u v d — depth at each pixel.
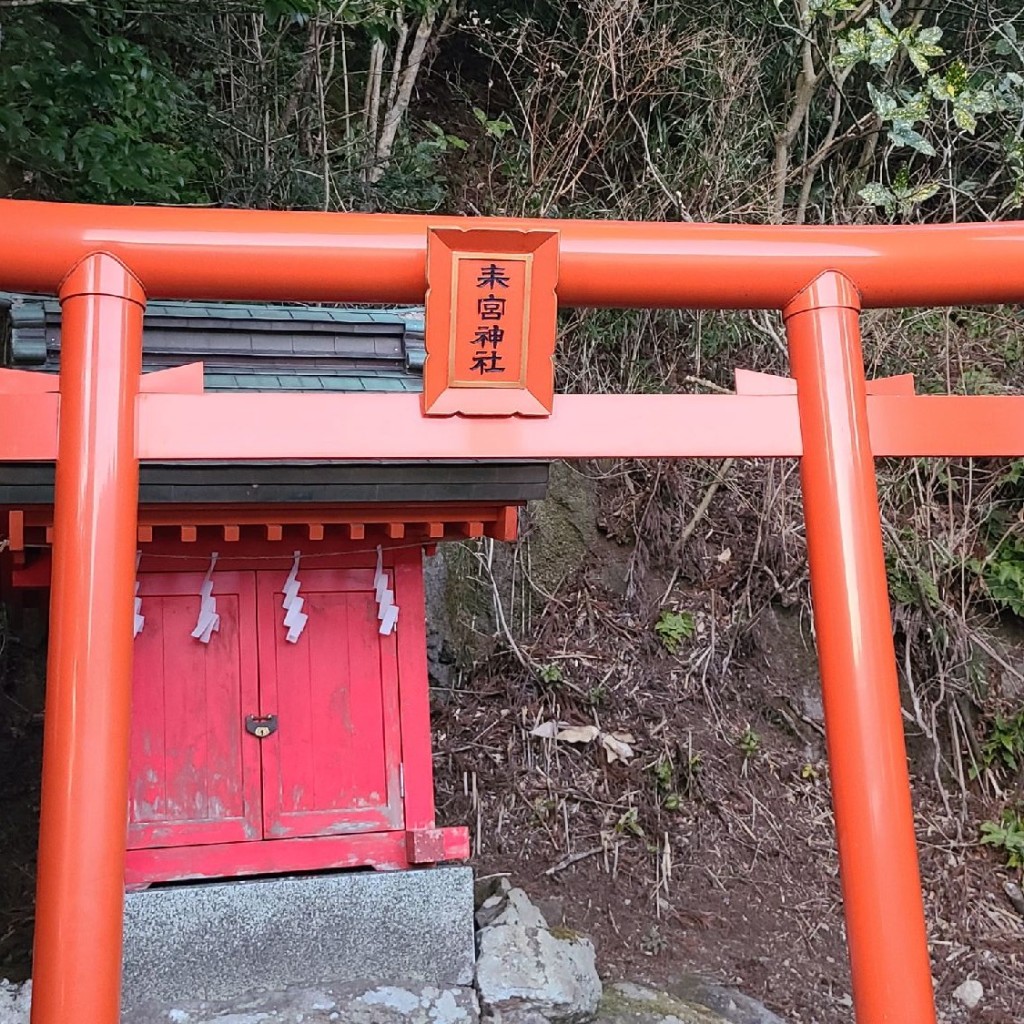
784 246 2.23
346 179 5.76
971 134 6.49
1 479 2.49
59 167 4.46
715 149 5.90
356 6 5.30
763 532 5.73
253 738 3.01
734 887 4.42
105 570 1.84
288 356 3.21
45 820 1.75
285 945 2.86
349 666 3.13
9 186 4.61
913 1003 1.86
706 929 4.18
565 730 4.88
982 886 4.67
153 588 3.01
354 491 2.78
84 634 1.80
